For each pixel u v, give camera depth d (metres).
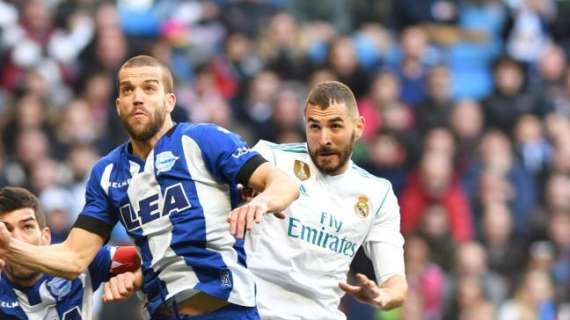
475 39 53.25
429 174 40.47
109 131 40.88
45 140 39.31
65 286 19.42
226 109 41.97
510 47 53.56
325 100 19.88
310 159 20.20
